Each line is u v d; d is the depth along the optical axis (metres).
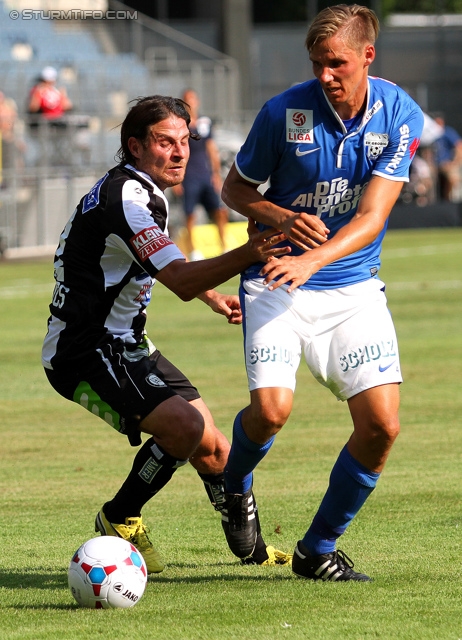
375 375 14.63
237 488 15.66
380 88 15.00
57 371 15.46
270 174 15.38
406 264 66.75
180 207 81.75
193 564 16.06
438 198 107.81
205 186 64.06
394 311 46.66
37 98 77.06
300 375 34.25
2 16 102.38
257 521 15.98
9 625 12.80
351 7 14.43
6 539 17.34
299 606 13.40
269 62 119.94
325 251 14.17
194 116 63.34
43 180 73.56
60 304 15.34
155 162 15.30
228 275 14.46
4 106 75.44
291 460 22.91
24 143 73.38
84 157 77.44
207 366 34.59
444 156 107.62
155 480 15.38
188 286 14.58
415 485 20.55
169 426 15.02
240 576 15.26
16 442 25.03
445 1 131.88
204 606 13.48
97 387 15.23
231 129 99.56
